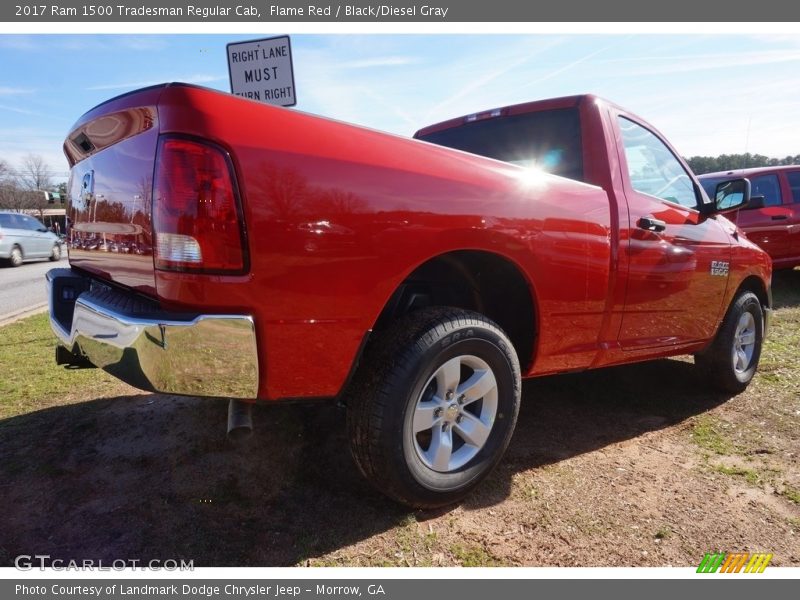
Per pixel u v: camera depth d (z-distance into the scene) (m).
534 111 3.22
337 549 2.02
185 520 2.17
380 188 1.91
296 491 2.39
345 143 1.88
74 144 2.60
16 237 16.59
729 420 3.38
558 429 3.21
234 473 2.53
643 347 3.12
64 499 2.31
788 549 2.10
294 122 1.79
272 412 3.21
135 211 1.92
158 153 1.71
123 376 1.78
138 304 1.89
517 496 2.43
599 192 2.76
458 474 2.26
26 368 4.27
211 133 1.65
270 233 1.72
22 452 2.73
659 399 3.76
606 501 2.41
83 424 3.07
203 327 1.67
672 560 2.02
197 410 3.25
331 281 1.84
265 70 4.34
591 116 2.97
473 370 2.35
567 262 2.52
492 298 2.65
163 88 1.74
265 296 1.74
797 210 7.73
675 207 3.33
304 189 1.76
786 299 7.48
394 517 2.21
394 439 2.01
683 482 2.59
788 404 3.67
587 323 2.73
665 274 3.12
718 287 3.61
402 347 2.04
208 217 1.66
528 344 2.60
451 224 2.07
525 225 2.32
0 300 9.27
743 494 2.49
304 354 1.85
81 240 2.63
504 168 2.35
